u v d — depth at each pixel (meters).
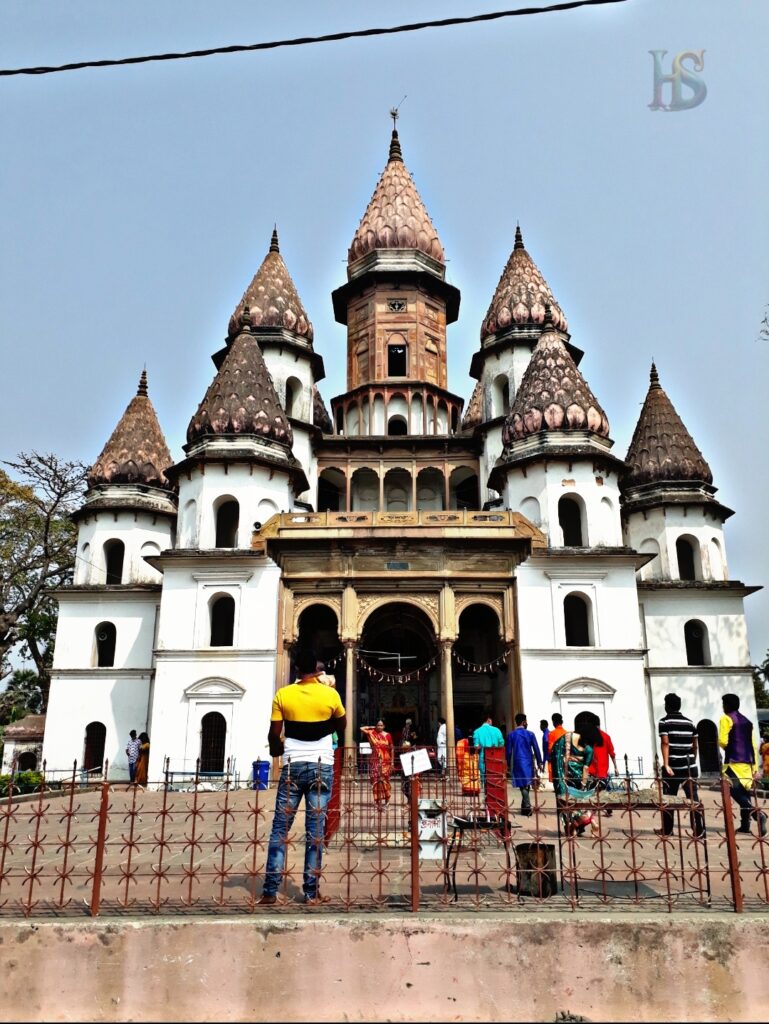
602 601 30.92
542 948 6.99
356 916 7.16
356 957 6.94
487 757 13.09
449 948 6.98
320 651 34.78
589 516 32.50
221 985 6.86
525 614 30.53
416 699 34.28
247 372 35.34
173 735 29.55
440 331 44.91
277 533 30.69
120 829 15.85
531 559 30.97
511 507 34.03
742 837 14.28
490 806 9.73
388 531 30.34
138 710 34.72
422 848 10.55
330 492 43.22
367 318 44.50
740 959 7.02
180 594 31.06
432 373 43.97
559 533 32.38
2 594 42.44
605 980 6.93
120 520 38.28
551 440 33.72
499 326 41.84
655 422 39.16
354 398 43.38
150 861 11.50
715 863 11.19
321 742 8.51
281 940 6.97
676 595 35.31
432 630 30.31
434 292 45.16
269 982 6.87
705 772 33.44
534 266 43.47
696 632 35.91
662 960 6.99
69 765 34.12
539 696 29.83
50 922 7.05
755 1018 6.85
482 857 11.31
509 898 7.80
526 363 40.72
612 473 33.84
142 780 29.94
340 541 30.41
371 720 34.00
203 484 32.94
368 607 30.28
